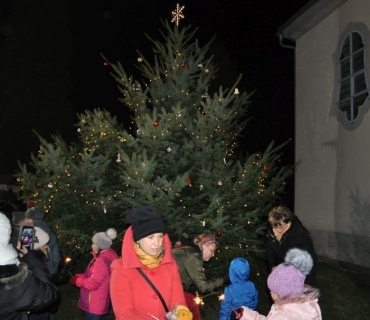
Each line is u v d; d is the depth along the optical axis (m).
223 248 7.17
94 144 8.48
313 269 5.49
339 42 11.33
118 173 7.82
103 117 8.59
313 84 12.48
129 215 3.12
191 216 7.32
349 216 10.74
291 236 5.54
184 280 4.67
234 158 8.93
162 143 7.45
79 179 7.40
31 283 3.00
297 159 13.16
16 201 12.50
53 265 5.75
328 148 11.68
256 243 7.48
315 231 12.12
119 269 3.13
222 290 7.28
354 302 7.73
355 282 8.91
